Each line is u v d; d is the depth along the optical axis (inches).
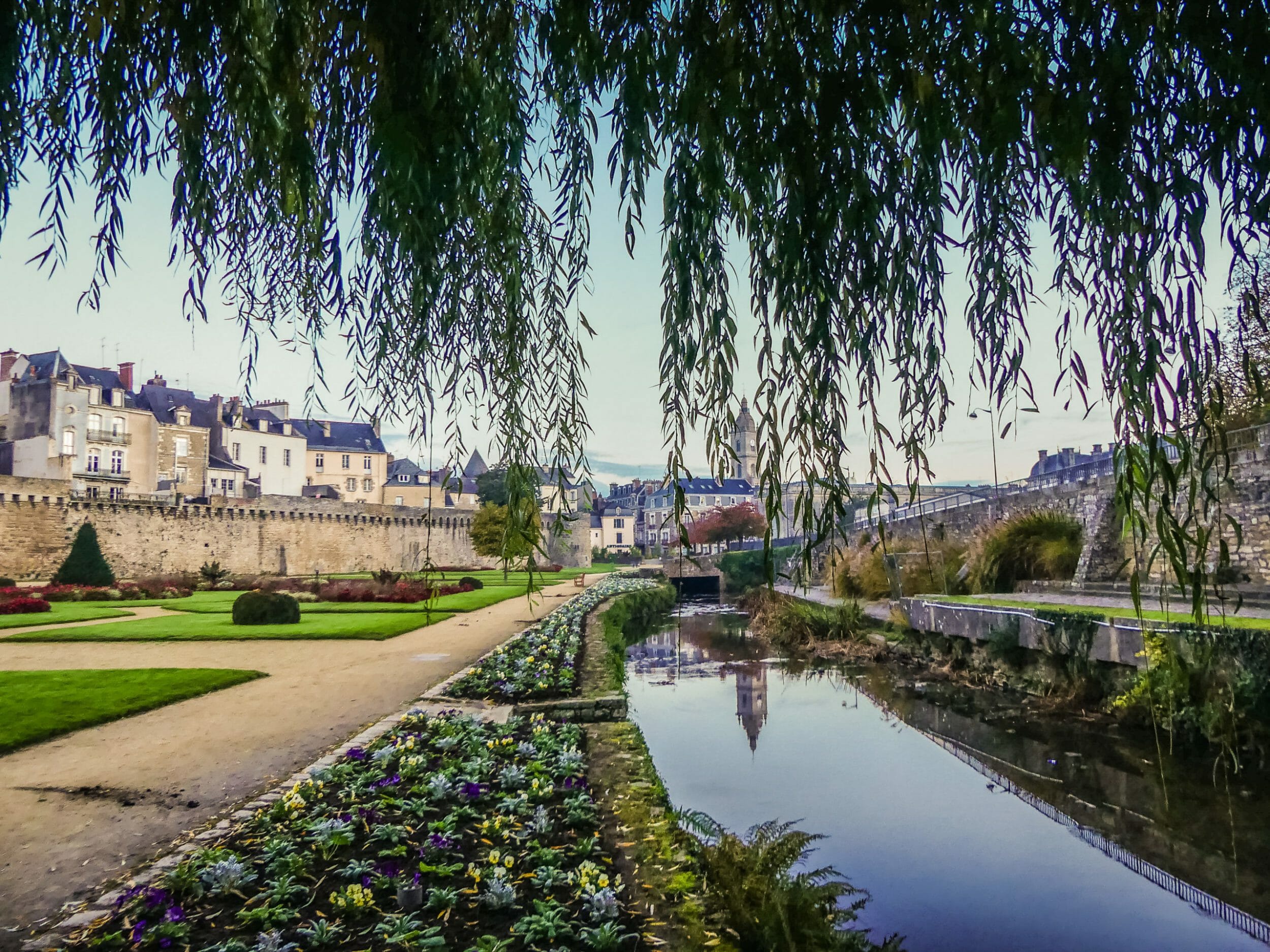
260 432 2188.7
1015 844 214.1
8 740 241.0
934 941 160.1
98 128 52.0
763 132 49.5
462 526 2182.6
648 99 53.8
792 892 122.6
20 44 49.2
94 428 1701.5
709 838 145.3
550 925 106.1
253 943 104.6
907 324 50.9
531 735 227.8
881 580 730.8
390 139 48.2
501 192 64.4
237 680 360.5
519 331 68.4
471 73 57.4
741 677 538.9
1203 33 44.4
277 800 167.6
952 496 805.9
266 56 54.7
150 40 51.6
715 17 50.2
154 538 1498.5
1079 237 47.8
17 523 1300.4
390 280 63.1
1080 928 164.2
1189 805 236.4
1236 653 248.4
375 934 106.3
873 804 254.1
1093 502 613.6
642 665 603.5
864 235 48.6
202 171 55.5
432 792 165.6
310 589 1099.3
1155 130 45.5
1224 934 160.6
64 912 122.4
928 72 47.3
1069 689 370.3
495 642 522.6
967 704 410.3
